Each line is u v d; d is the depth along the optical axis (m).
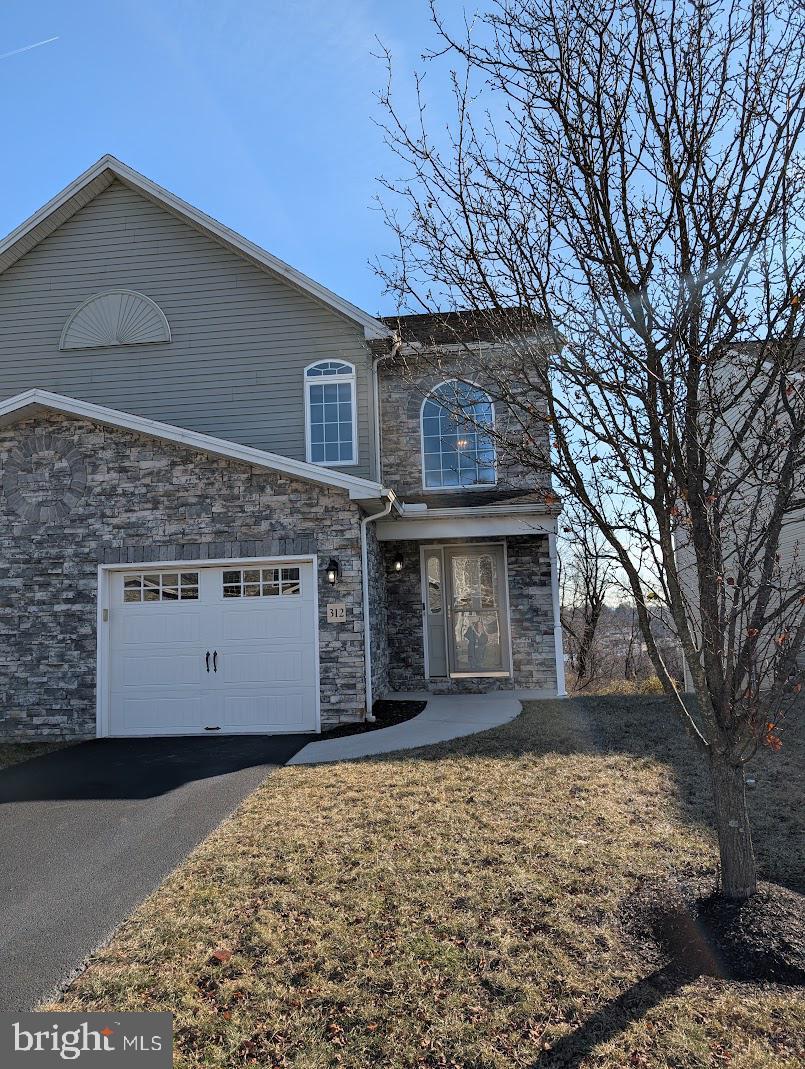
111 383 12.23
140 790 6.88
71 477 10.20
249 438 11.88
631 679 21.02
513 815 5.56
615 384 3.66
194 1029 3.16
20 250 12.53
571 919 3.95
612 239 3.60
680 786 6.17
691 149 3.46
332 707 9.59
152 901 4.39
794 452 3.50
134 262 12.44
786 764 6.76
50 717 9.88
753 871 3.98
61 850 5.34
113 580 10.11
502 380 4.34
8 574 10.14
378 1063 2.92
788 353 3.35
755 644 3.89
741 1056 2.88
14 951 3.86
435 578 12.48
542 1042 3.01
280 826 5.58
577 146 3.71
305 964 3.62
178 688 9.88
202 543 9.91
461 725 9.05
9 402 10.00
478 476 12.17
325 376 11.86
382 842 5.12
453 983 3.41
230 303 12.20
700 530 3.82
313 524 9.80
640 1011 3.17
